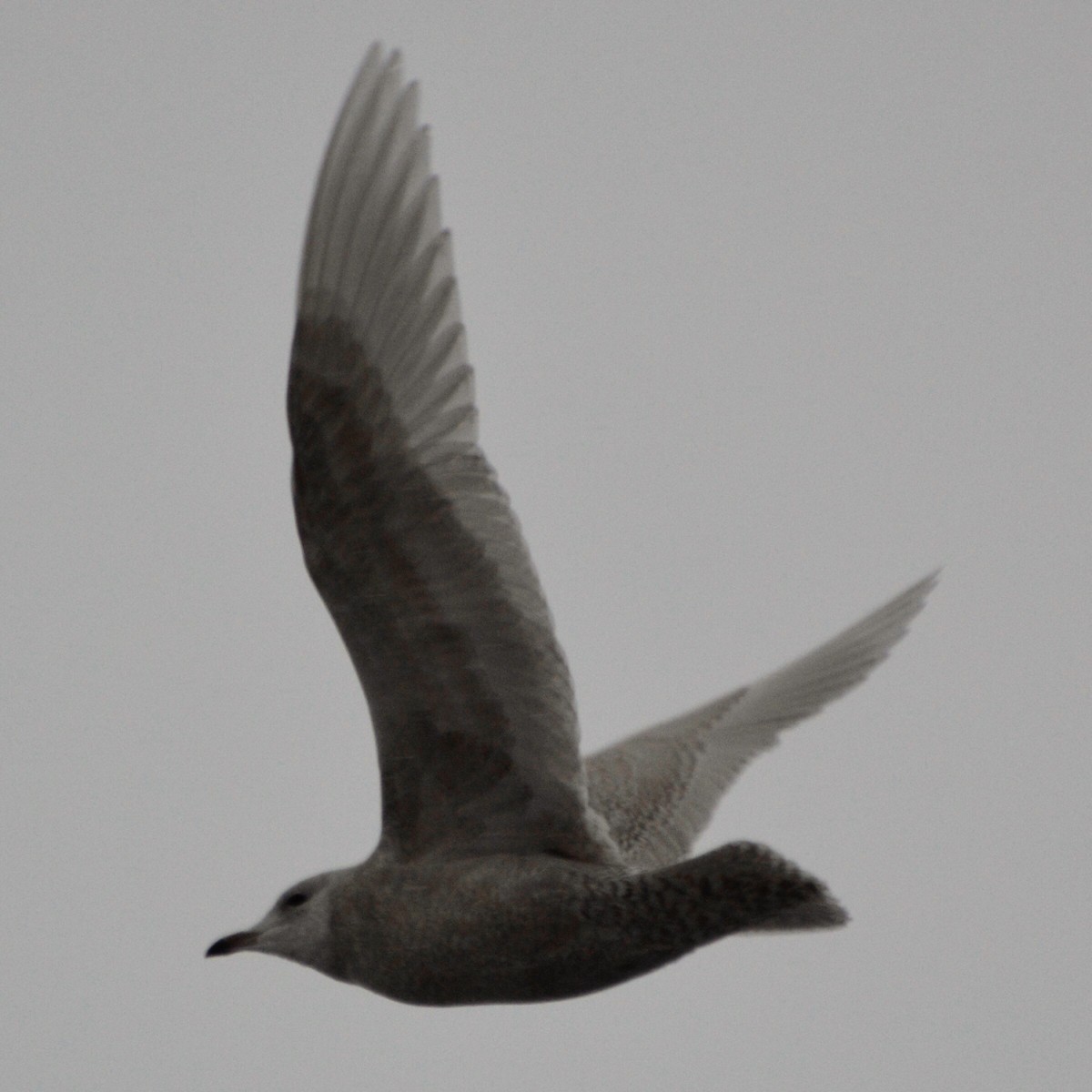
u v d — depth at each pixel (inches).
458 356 475.2
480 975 508.4
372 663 492.7
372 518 483.2
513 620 486.3
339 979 531.2
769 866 478.6
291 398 480.4
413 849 514.0
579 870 498.6
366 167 472.7
